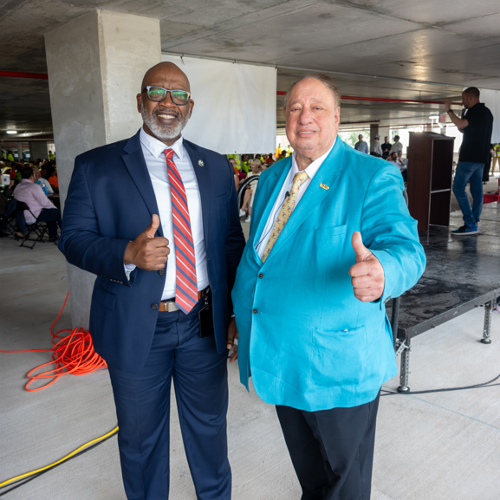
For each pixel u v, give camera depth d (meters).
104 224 1.56
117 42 3.13
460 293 3.13
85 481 1.98
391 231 1.15
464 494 1.84
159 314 1.55
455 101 13.09
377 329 1.29
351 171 1.28
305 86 1.29
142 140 1.64
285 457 2.12
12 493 1.91
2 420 2.46
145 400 1.62
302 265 1.26
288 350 1.28
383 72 6.95
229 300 1.74
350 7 3.54
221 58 5.30
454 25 4.19
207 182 1.66
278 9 3.47
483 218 6.52
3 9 3.00
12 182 11.63
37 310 4.25
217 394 1.72
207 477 1.76
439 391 2.63
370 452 1.39
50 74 3.52
